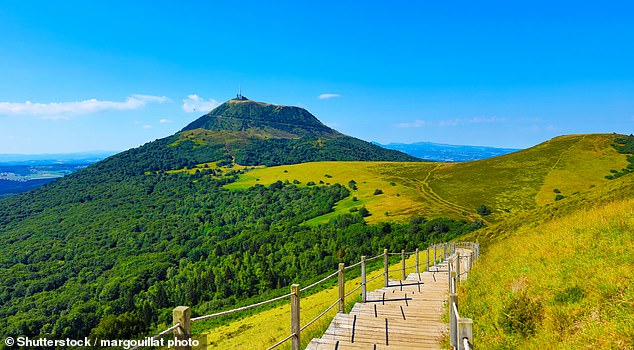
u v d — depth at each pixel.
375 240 78.69
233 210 136.88
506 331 6.62
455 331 5.71
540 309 6.72
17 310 69.12
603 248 8.19
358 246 78.50
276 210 126.69
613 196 29.03
